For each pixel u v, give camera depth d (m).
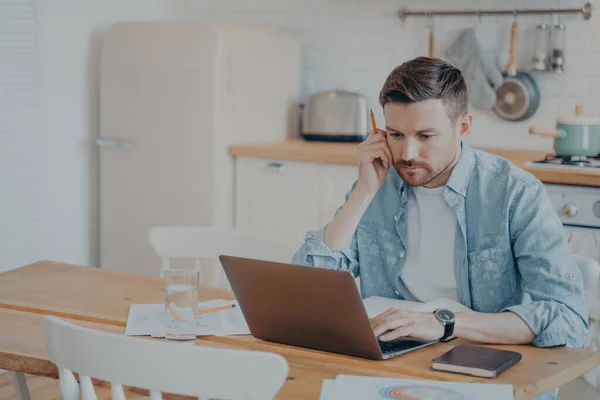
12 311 2.39
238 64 4.54
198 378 1.61
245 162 4.54
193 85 4.47
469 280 2.36
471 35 4.44
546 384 1.83
